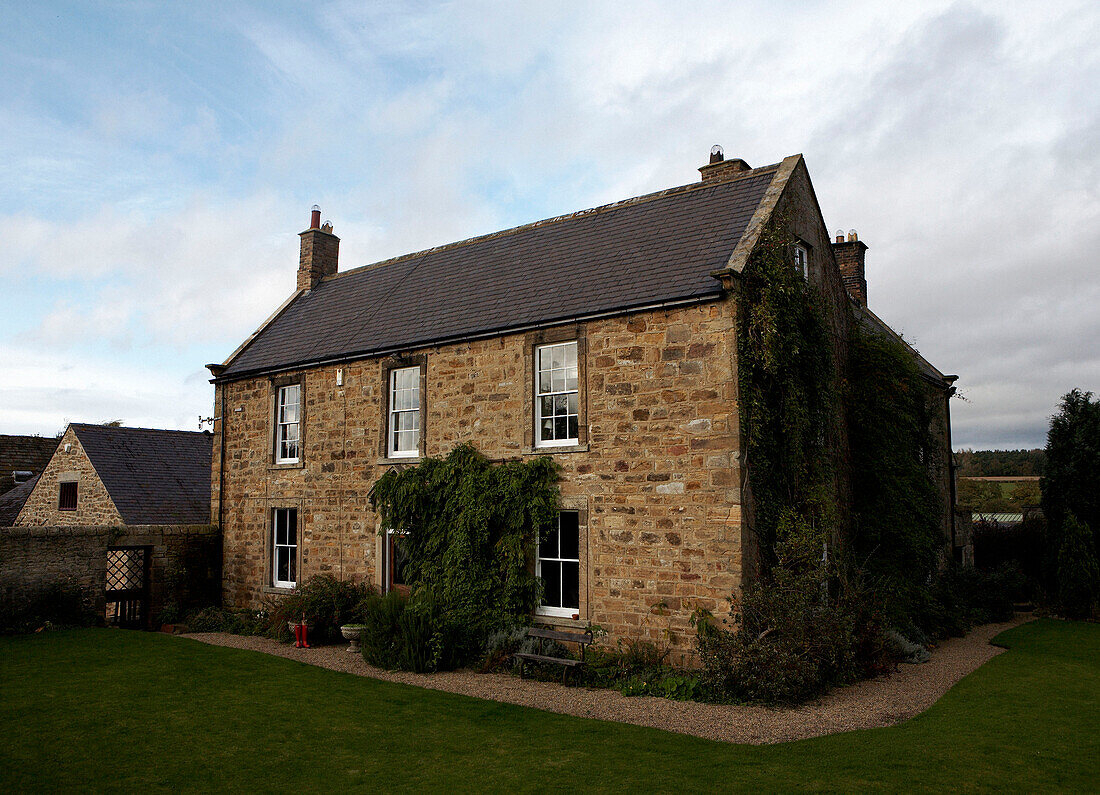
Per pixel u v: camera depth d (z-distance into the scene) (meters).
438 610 12.93
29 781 6.94
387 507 14.48
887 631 12.81
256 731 8.48
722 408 11.21
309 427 17.02
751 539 11.12
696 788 6.60
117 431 23.33
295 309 20.73
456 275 17.20
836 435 14.56
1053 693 10.25
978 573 19.61
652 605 11.56
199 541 18.23
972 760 7.31
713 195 14.60
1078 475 19.66
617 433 12.21
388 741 8.14
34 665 11.59
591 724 8.75
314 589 15.07
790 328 12.36
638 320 12.16
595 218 16.25
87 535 15.80
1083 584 18.14
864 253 21.88
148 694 10.01
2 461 28.84
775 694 9.60
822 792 6.48
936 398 20.52
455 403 14.45
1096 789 6.59
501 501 13.05
